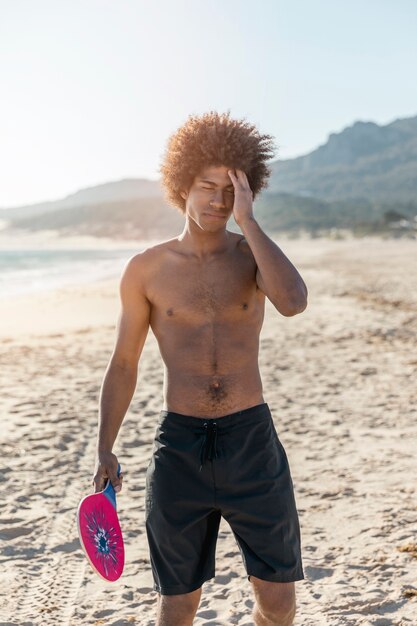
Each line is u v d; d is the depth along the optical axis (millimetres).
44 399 8266
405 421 6918
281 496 2457
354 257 55156
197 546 2506
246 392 2520
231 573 3916
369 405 7625
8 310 19266
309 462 5734
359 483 5184
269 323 14891
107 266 51000
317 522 4512
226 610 3512
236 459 2447
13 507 4859
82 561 4102
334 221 197625
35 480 5438
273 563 2420
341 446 6152
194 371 2510
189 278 2551
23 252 101875
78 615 3473
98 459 2525
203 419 2480
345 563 3930
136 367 2674
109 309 19438
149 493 2508
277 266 2410
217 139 2486
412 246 88938
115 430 2594
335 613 3395
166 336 2559
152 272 2584
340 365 9977
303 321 15047
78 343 13070
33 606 3559
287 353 11117
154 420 7262
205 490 2459
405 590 3570
